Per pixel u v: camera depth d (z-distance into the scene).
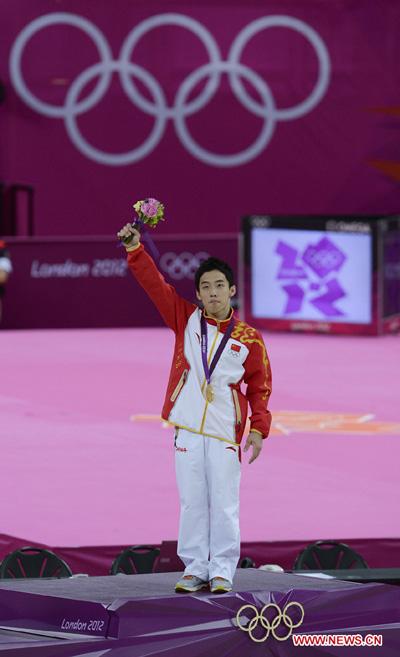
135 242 15.08
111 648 13.95
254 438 15.22
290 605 14.89
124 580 16.31
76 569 23.59
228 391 15.20
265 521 26.86
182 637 14.26
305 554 22.55
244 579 16.30
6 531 25.80
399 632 15.43
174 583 16.08
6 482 30.41
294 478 31.27
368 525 26.61
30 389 45.00
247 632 14.59
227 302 15.37
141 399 43.03
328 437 36.72
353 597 15.37
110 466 32.41
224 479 15.00
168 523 26.64
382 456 34.06
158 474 31.56
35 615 15.12
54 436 36.38
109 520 26.84
